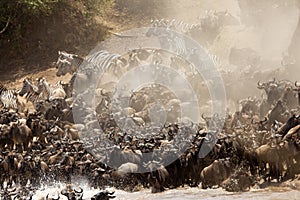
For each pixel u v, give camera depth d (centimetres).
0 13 9969
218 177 4759
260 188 4609
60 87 7475
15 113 6400
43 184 5184
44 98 7306
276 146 4653
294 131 4675
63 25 10312
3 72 9738
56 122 6100
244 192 4559
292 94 5534
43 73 9500
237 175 4659
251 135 4916
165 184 4891
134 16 10681
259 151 4716
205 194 4603
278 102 5141
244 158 4828
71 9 10481
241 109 5850
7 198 4681
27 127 5909
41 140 5934
